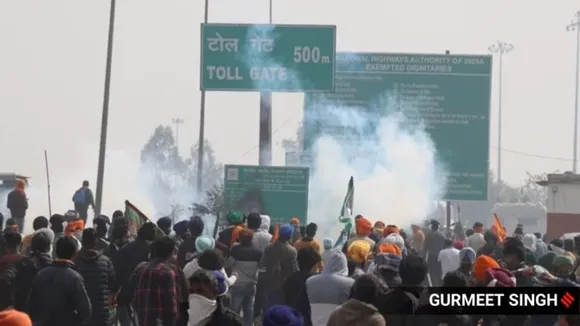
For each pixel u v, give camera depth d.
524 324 13.15
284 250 19.39
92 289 15.79
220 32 38.16
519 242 14.79
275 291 19.31
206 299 11.10
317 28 38.16
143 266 15.63
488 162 51.75
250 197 34.12
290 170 34.09
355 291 10.86
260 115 38.53
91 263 15.84
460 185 51.97
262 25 38.16
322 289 14.34
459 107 51.84
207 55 38.19
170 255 15.23
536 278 14.00
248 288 20.11
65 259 14.72
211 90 38.16
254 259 20.23
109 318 16.06
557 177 51.66
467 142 51.81
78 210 42.44
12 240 16.52
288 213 34.06
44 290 14.52
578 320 10.30
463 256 15.48
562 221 51.69
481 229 30.52
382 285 12.09
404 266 11.85
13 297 16.02
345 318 9.95
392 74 52.00
